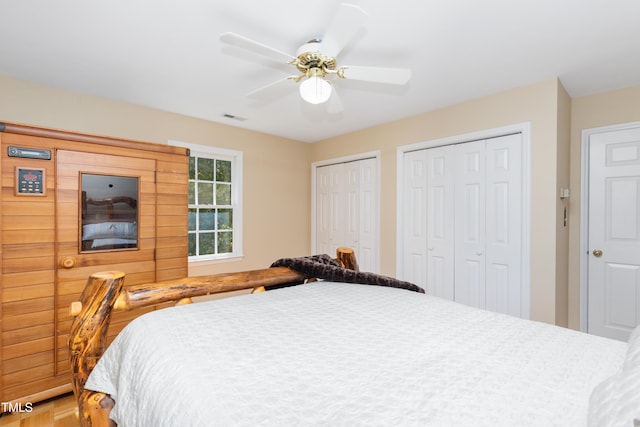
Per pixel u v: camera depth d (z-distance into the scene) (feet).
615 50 6.66
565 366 2.83
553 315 8.07
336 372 2.69
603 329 8.91
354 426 2.01
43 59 6.98
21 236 5.98
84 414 3.55
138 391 2.87
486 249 9.37
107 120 9.26
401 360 2.93
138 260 7.47
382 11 5.34
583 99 9.21
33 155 6.10
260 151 13.16
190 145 10.99
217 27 5.82
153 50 6.63
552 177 8.04
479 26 5.79
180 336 3.42
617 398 1.89
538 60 7.09
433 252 10.64
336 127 12.41
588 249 9.14
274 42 6.31
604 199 8.89
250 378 2.59
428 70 7.55
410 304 4.73
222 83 8.25
